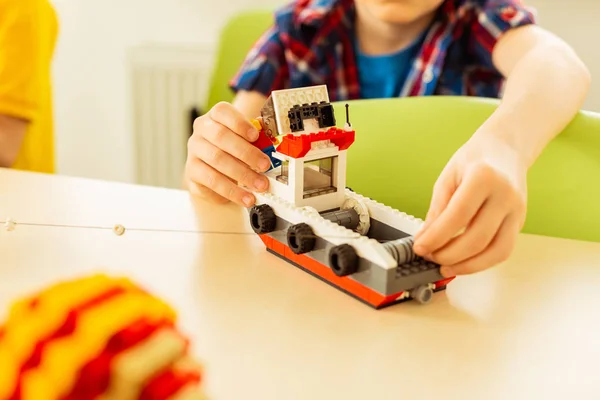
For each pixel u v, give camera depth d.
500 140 0.50
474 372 0.37
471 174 0.43
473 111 0.60
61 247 0.47
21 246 0.47
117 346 0.24
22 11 0.78
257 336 0.39
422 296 0.42
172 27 1.22
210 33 1.21
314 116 0.46
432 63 0.79
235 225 0.52
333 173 0.47
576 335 0.41
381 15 0.73
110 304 0.26
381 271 0.41
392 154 0.62
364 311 0.42
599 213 0.56
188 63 1.19
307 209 0.45
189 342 0.27
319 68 0.83
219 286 0.44
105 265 0.45
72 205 0.54
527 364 0.38
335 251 0.42
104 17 1.23
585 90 0.59
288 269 0.46
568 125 0.56
